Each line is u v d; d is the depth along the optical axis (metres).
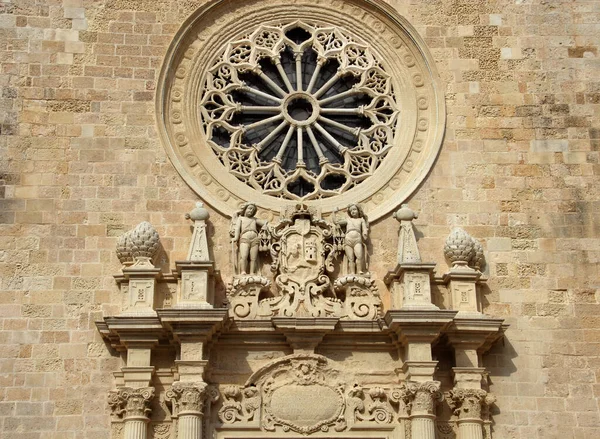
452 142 23.02
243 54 23.88
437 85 23.48
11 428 19.70
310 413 20.20
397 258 21.59
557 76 23.75
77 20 23.23
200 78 23.45
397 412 20.41
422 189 22.53
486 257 22.02
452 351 20.92
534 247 22.16
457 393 20.30
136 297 20.59
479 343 20.66
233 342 20.66
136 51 23.12
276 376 20.48
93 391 20.14
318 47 24.03
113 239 21.52
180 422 19.47
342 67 23.84
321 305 21.14
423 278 20.95
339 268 21.73
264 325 20.61
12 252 21.11
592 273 21.95
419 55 23.86
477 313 20.91
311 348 20.66
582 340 21.34
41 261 21.11
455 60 23.81
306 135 23.55
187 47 23.56
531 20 24.28
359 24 24.31
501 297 21.66
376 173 22.91
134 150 22.27
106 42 23.12
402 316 20.11
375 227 22.19
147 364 20.11
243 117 23.55
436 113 23.28
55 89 22.58
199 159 22.66
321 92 23.78
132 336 20.12
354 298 21.19
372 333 20.75
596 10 24.45
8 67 22.62
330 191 22.59
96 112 22.48
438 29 24.08
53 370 20.23
